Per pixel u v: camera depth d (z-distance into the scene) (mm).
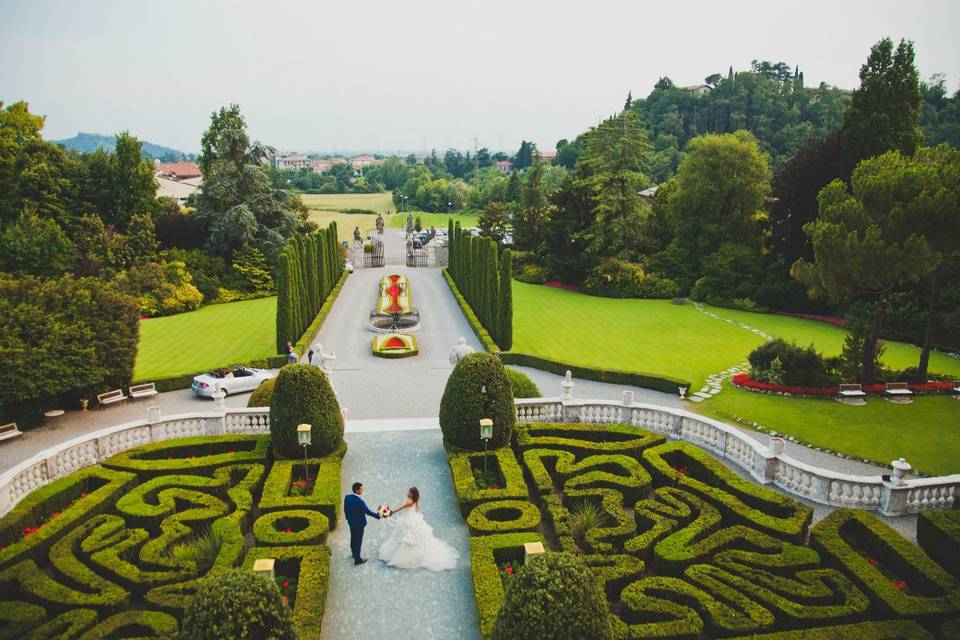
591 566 15562
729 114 143500
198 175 134875
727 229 61188
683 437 24188
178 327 47875
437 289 62375
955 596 14070
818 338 45219
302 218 80562
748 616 13695
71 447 20938
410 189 174125
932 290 32031
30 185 58812
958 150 30234
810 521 18062
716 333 46531
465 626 14266
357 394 31750
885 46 48031
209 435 23859
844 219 29641
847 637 13070
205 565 15891
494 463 21500
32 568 15164
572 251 64812
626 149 61906
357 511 16109
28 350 26953
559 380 34781
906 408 30016
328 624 14289
